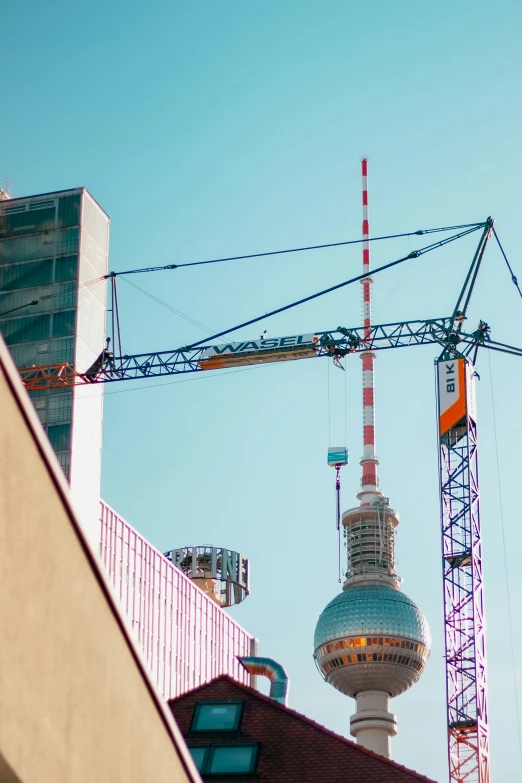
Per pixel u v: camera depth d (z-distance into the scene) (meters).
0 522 44.81
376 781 83.94
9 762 44.28
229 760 86.94
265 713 90.88
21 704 44.97
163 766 54.03
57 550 47.75
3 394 45.75
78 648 48.50
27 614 45.66
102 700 49.81
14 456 45.94
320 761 86.25
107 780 49.72
